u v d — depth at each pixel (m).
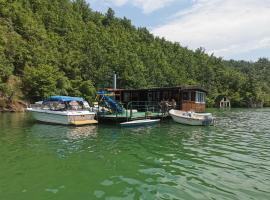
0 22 61.19
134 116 27.42
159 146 16.62
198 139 19.28
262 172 11.41
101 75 70.38
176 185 9.75
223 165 12.42
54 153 14.54
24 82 53.19
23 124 26.97
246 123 31.53
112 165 12.30
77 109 28.22
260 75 151.12
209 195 8.88
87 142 17.73
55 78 56.75
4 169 11.58
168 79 94.94
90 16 129.50
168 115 29.86
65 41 84.44
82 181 10.12
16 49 56.69
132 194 8.92
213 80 108.38
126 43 108.50
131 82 74.69
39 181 10.11
